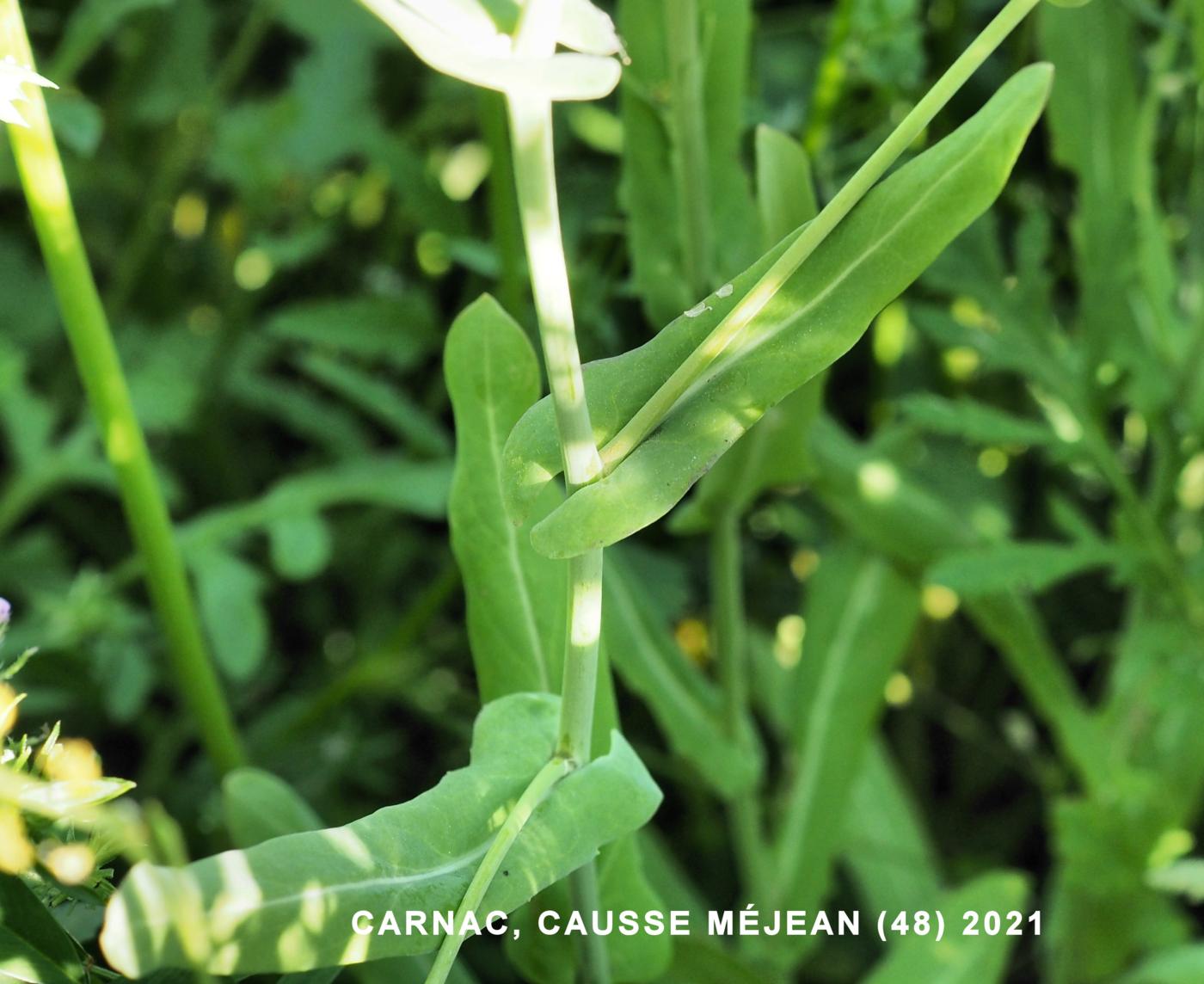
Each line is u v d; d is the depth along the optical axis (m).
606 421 0.23
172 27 0.60
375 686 0.54
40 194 0.31
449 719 0.54
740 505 0.38
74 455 0.54
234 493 0.61
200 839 0.49
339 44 0.57
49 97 0.40
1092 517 0.57
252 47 0.59
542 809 0.25
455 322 0.29
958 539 0.46
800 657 0.46
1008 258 0.52
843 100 0.46
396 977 0.32
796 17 0.56
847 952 0.54
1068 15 0.42
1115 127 0.43
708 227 0.35
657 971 0.31
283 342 0.62
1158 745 0.45
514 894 0.24
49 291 0.60
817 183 0.42
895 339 0.54
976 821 0.59
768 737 0.58
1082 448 0.42
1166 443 0.42
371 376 0.60
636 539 0.55
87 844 0.23
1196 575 0.42
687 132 0.33
